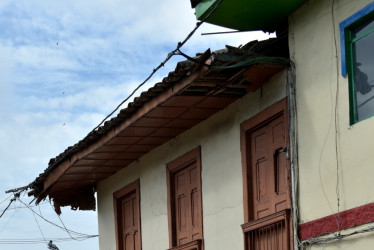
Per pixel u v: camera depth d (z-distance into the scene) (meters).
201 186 13.24
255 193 11.80
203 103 12.32
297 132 10.63
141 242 15.34
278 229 10.95
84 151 14.71
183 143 13.96
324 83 10.19
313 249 10.05
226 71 11.01
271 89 11.34
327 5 10.25
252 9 10.78
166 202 14.46
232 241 12.16
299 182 10.49
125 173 16.17
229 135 12.52
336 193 9.73
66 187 17.17
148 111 12.31
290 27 10.96
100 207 17.38
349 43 9.87
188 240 13.66
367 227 9.12
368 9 9.50
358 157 9.42
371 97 9.45
